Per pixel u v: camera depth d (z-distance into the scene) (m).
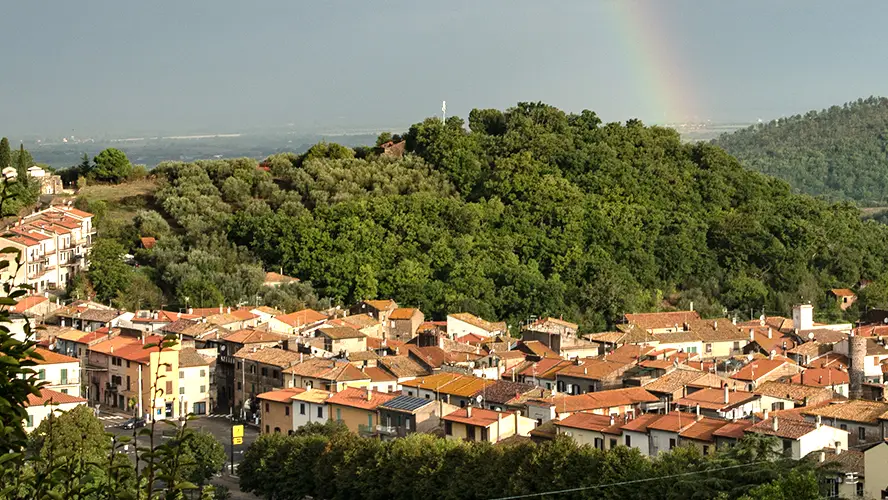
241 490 169.12
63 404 172.88
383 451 156.62
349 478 157.25
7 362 43.81
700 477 132.12
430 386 197.62
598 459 140.12
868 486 134.88
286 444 166.88
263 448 168.25
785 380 195.62
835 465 136.00
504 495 142.75
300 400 194.25
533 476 142.12
